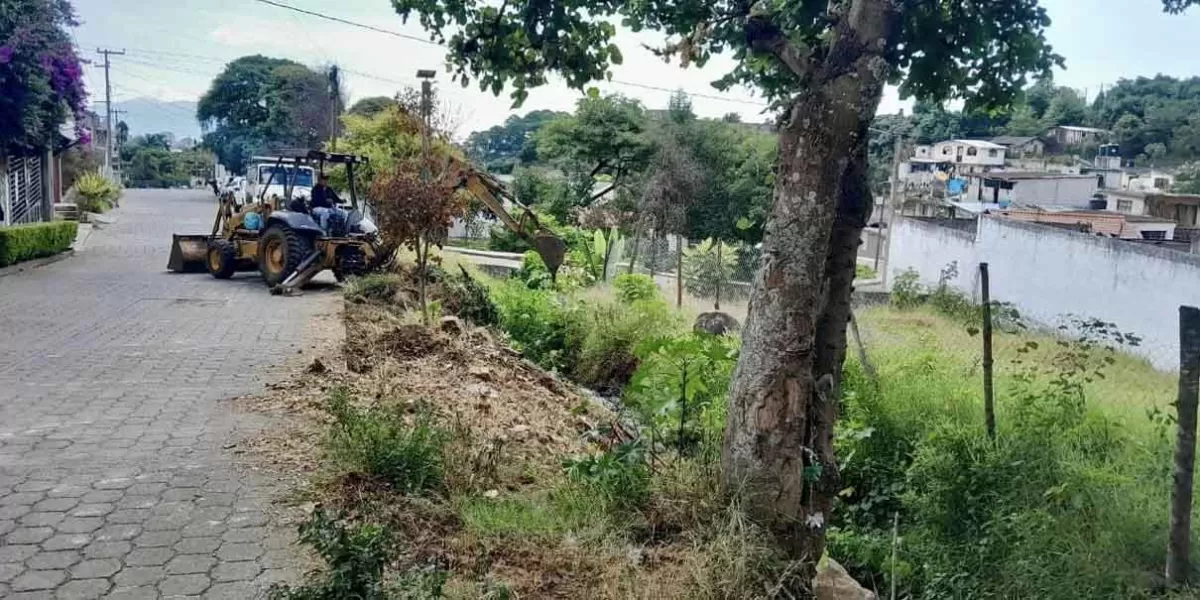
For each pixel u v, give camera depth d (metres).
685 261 21.67
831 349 5.04
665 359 6.15
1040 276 17.97
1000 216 20.78
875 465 6.80
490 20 5.43
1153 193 33.06
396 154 20.77
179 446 5.43
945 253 22.33
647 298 13.35
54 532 4.16
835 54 4.57
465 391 7.19
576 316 11.81
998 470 6.12
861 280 24.98
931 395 7.64
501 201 13.06
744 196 25.88
